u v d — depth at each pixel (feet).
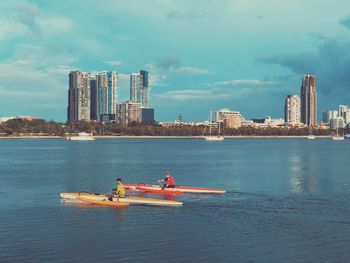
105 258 126.52
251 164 437.17
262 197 222.48
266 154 619.67
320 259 126.11
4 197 220.02
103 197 202.18
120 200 200.13
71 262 123.24
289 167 399.44
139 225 161.68
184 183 283.79
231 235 148.25
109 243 139.74
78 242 140.46
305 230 154.51
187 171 365.20
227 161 481.87
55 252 131.03
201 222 166.09
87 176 320.50
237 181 293.02
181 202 199.21
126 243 139.74
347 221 167.43
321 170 367.86
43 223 164.04
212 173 347.97
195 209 189.78
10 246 136.15
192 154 621.31
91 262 123.34
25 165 422.82
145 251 132.36
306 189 251.39
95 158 527.81
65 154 609.83
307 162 462.19
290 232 151.74
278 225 161.38
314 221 167.53
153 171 363.97
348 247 136.05
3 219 169.99
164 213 181.47
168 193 236.63
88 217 173.68
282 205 199.41
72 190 247.29
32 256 127.75
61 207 192.65
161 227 158.81
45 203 202.18
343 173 341.62
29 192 237.45
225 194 232.94
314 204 201.87
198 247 135.85
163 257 127.34
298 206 196.95
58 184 273.33
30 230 154.20
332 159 507.71
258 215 178.09
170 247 135.85
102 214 178.91
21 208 190.70
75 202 203.82
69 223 164.25
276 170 369.91
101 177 314.35
